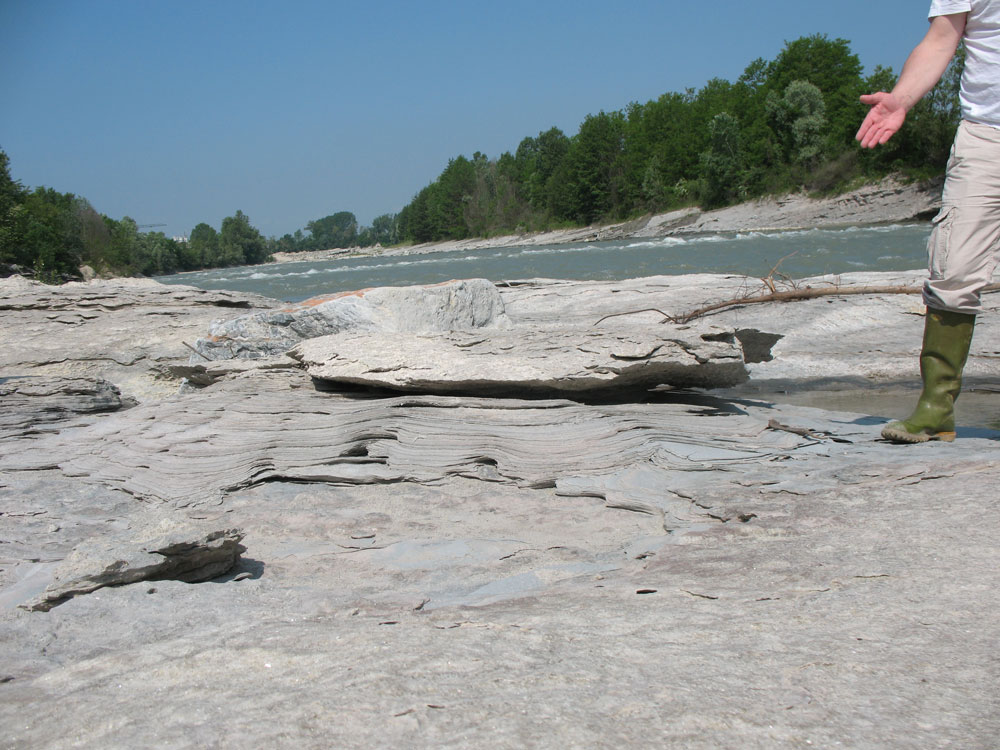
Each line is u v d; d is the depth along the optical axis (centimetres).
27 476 644
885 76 5944
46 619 343
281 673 236
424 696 204
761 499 428
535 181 10388
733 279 1452
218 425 680
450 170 12694
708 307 981
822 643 226
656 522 456
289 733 189
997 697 187
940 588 260
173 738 194
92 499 592
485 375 652
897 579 276
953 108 5125
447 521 498
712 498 446
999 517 318
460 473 585
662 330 664
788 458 511
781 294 893
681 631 248
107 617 345
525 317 1295
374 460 618
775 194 6147
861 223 4731
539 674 216
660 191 7512
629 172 8031
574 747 174
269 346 959
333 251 18488
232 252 13775
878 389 895
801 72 7012
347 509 533
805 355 1007
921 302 1134
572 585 342
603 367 627
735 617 258
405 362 691
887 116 418
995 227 447
